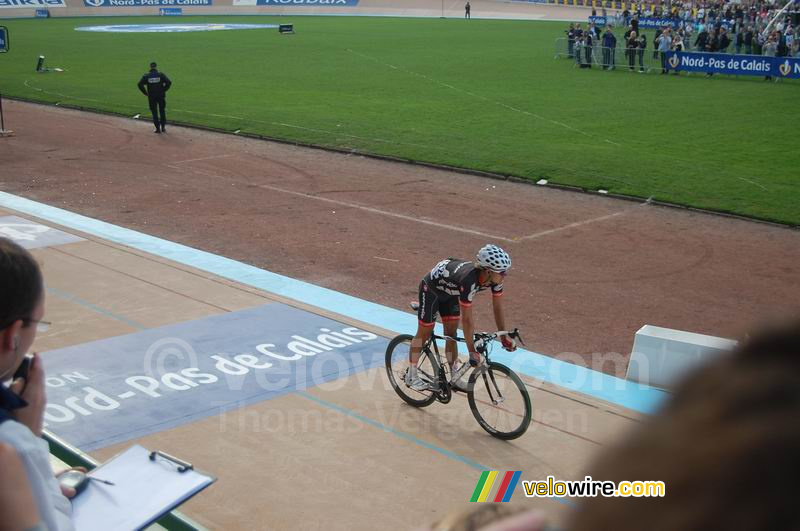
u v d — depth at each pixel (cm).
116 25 6675
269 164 1975
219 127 2409
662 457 44
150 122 2538
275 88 3200
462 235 1398
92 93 3042
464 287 670
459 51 4672
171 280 1116
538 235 1402
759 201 1619
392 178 1838
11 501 158
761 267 1247
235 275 1149
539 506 593
